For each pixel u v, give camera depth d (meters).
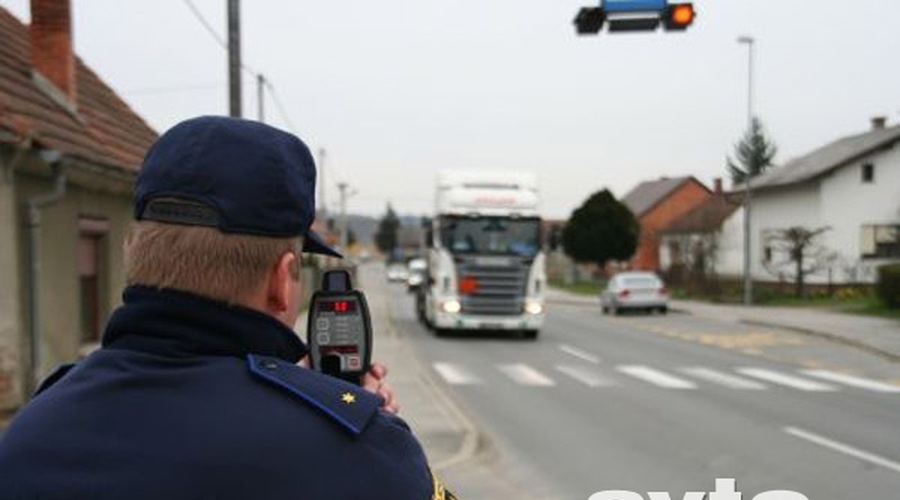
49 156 8.61
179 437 1.24
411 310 36.44
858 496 6.90
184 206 1.38
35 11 11.46
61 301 9.99
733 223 45.53
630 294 32.75
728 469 7.86
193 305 1.37
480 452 8.69
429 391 12.73
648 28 11.59
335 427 1.31
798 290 36.16
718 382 14.11
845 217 39.19
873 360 17.31
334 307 1.93
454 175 22.08
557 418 10.74
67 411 1.28
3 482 1.23
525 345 20.83
